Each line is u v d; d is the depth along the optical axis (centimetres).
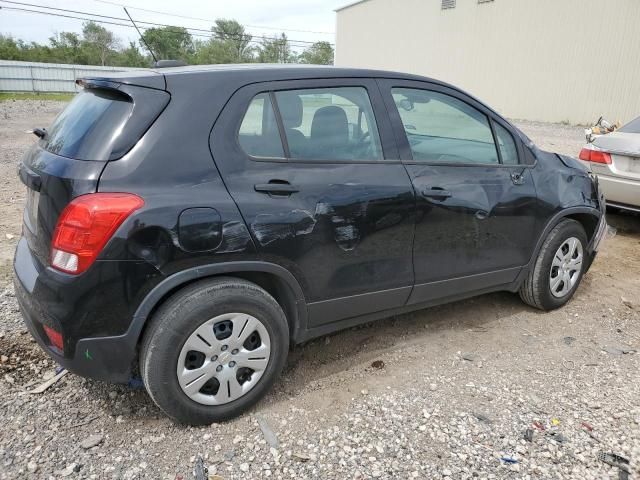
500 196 354
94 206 225
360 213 291
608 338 373
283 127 276
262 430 266
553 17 2172
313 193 276
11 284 421
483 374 322
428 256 328
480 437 263
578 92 2120
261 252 260
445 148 340
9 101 2770
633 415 282
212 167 251
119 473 234
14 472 231
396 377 317
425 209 317
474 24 2553
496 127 368
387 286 316
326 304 296
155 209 233
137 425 266
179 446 253
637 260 545
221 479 233
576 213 405
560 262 406
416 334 373
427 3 2831
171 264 239
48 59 6056
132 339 240
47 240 238
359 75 310
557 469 242
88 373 242
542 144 1450
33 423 264
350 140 299
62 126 268
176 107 249
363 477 236
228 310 255
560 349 355
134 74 259
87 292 229
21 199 686
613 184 595
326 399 293
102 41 6394
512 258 375
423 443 258
